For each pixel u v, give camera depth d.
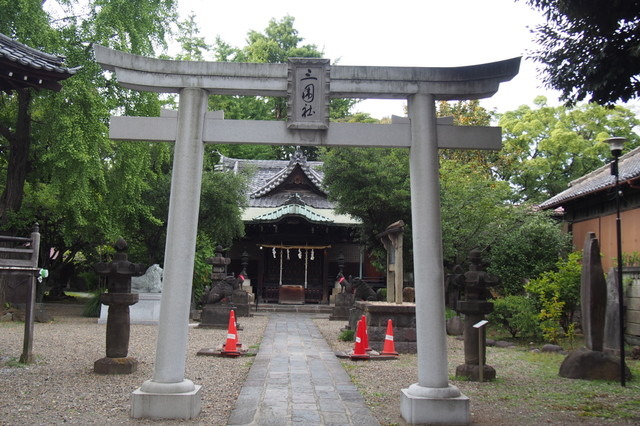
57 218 21.55
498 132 7.00
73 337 13.95
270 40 40.16
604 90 7.63
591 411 7.14
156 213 23.98
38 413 6.51
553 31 7.81
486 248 20.19
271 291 31.00
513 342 14.88
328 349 13.19
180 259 6.59
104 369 9.07
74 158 16.36
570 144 30.03
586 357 9.68
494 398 7.91
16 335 13.98
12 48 10.21
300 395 7.86
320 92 6.92
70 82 16.47
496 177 33.06
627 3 6.95
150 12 19.22
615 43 7.23
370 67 6.96
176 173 6.75
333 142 6.93
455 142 6.96
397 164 21.89
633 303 14.53
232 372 9.77
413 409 6.32
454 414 6.33
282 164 37.47
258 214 30.89
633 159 18.91
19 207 18.66
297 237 31.17
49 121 16.97
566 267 14.74
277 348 13.23
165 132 6.93
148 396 6.34
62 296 30.41
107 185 19.58
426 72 6.97
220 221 25.00
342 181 22.36
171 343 6.51
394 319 12.88
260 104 38.69
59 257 26.33
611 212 18.50
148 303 18.36
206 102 7.03
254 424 6.25
